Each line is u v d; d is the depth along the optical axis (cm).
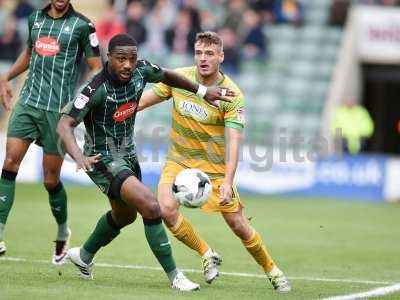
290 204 6406
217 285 2978
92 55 3209
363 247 4359
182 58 8319
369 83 8375
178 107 2956
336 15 8594
